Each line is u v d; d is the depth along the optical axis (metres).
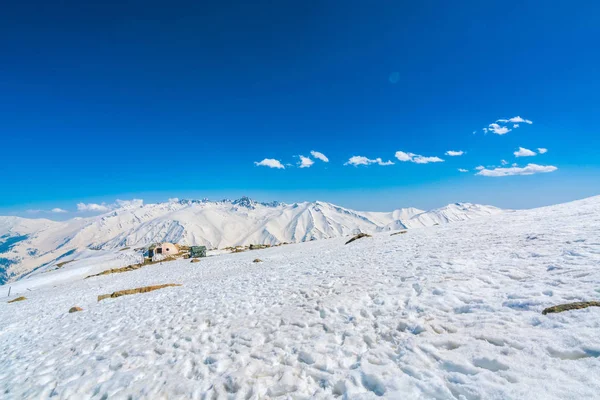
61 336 12.14
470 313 7.07
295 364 6.48
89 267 74.94
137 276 39.16
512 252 11.77
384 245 22.89
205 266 38.19
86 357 9.05
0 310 25.19
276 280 16.22
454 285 9.13
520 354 4.99
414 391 4.76
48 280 62.78
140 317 12.96
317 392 5.38
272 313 10.32
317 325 8.43
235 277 20.56
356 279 12.60
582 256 9.20
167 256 79.50
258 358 7.05
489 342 5.65
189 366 7.25
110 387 6.77
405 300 8.84
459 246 15.38
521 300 6.99
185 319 11.30
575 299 6.44
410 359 5.67
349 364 6.09
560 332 5.27
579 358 4.56
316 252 29.98
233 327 9.55
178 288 19.92
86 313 16.34
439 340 6.11
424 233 25.48
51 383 7.54
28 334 13.80
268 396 5.53
